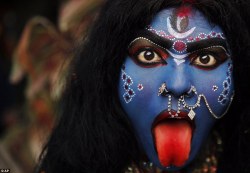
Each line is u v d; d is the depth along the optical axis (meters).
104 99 1.15
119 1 1.12
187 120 1.09
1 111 2.33
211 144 1.19
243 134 1.17
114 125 1.15
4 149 1.57
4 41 2.55
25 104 2.13
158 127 1.10
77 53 1.24
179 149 1.08
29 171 2.00
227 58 1.10
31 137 2.03
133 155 1.17
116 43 1.12
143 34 1.09
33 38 1.88
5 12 2.70
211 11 1.09
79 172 1.19
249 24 1.13
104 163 1.17
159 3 1.08
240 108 1.17
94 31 1.18
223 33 1.10
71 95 1.21
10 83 2.27
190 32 1.08
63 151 1.20
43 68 1.92
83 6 1.76
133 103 1.10
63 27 1.80
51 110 1.96
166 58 1.08
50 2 2.70
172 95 1.07
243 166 1.18
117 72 1.13
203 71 1.09
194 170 1.19
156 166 1.14
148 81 1.08
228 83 1.10
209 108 1.09
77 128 1.18
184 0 1.09
